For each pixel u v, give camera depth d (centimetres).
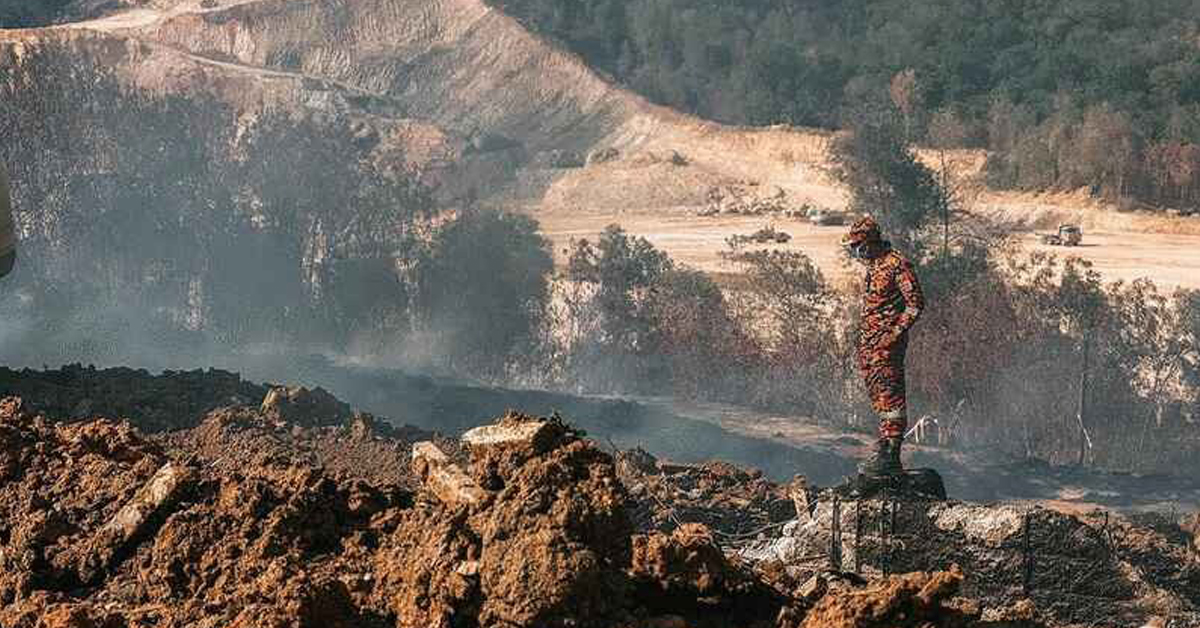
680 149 13488
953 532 1309
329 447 1518
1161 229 10125
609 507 771
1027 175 11119
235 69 13912
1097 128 10975
